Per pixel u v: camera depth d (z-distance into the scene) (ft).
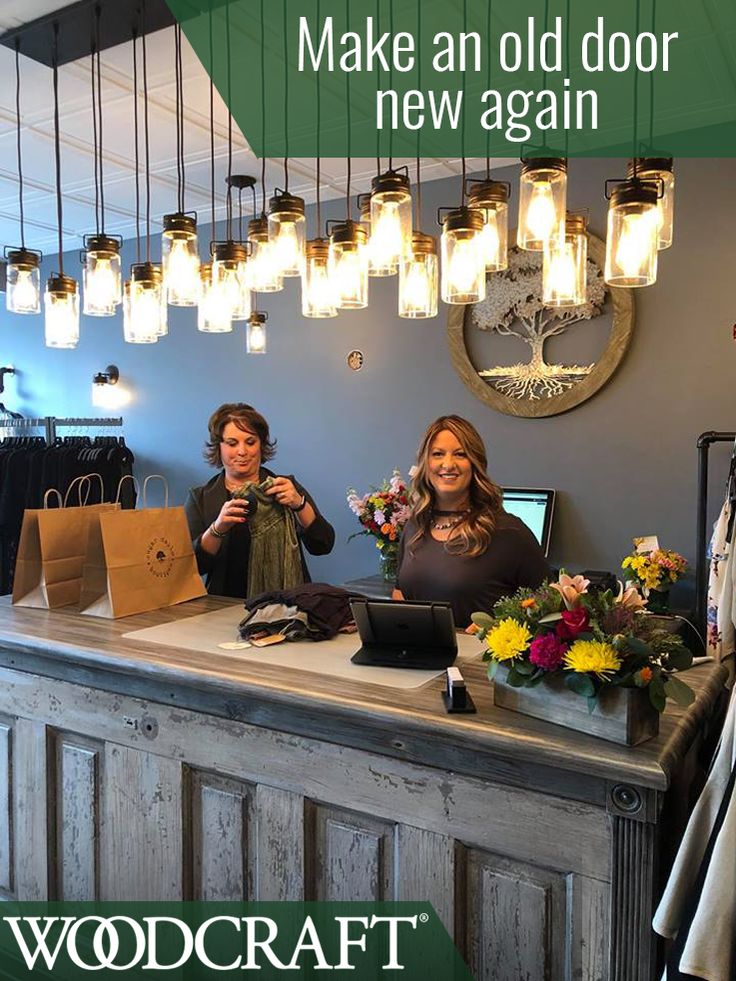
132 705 5.92
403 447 13.93
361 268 6.98
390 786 4.81
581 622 4.24
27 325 19.12
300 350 15.06
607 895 4.12
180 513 7.68
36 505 16.08
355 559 14.57
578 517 12.22
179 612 7.19
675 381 11.38
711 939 3.70
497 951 4.51
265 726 5.27
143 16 7.55
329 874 5.09
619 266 5.48
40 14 7.57
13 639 6.33
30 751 6.52
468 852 4.60
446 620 5.41
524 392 12.55
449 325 13.15
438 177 12.95
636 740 4.10
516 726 4.35
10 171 12.46
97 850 6.19
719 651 8.45
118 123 10.43
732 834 3.75
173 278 7.37
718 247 10.98
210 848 5.59
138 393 17.30
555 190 5.65
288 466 15.28
